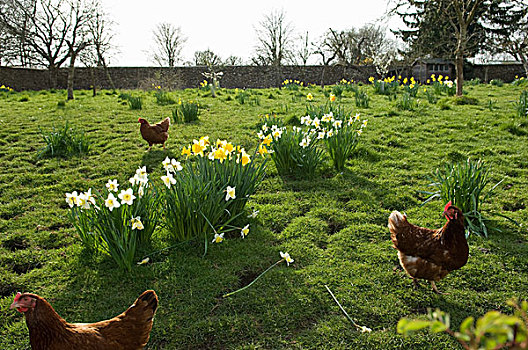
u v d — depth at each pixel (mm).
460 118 10523
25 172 7012
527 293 3693
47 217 5328
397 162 7375
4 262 4254
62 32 28625
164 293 3721
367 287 3844
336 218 5281
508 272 4039
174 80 25219
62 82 29719
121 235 4012
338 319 3396
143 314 2611
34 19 29391
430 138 8820
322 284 3873
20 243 4734
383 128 9609
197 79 30719
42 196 6023
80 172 7066
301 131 6832
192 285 3830
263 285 3850
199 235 4590
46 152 7957
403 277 4004
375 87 16531
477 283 3895
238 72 31375
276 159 6820
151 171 7070
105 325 2584
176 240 4594
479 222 5047
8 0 27578
